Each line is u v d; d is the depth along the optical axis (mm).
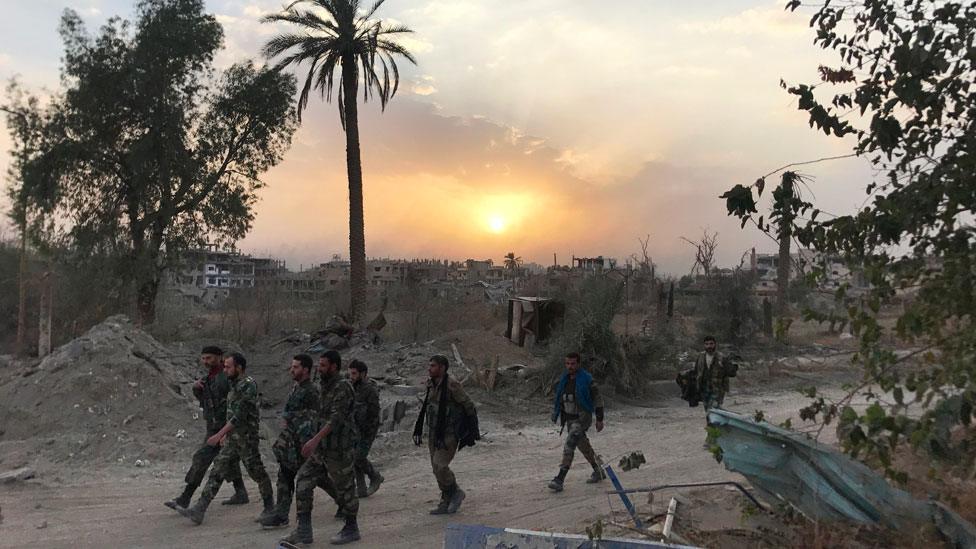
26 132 25078
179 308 32562
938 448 3838
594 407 8695
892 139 4293
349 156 27844
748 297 27469
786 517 5445
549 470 10008
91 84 25250
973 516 4906
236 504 8156
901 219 4113
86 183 26312
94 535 6914
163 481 9453
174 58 26344
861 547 4863
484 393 16844
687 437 12516
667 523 5938
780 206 4527
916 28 4125
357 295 27531
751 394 17875
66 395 11938
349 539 6613
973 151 4039
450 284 80438
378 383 17609
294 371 7219
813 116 4578
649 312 35000
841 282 4449
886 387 4062
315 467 6660
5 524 7281
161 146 26156
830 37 4598
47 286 22391
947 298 3939
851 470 5023
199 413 12211
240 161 29047
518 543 4578
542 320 22203
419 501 8258
